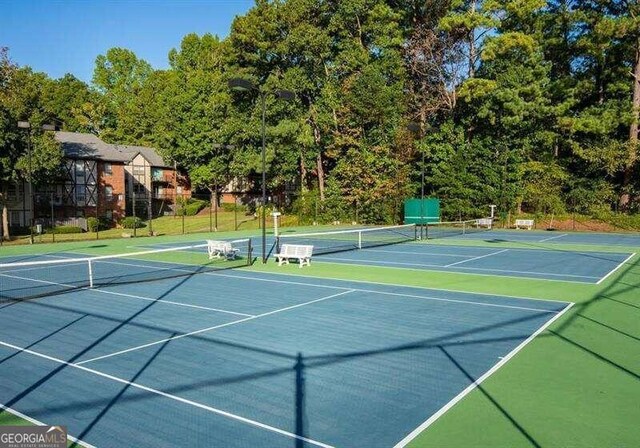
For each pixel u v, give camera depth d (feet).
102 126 250.57
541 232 124.67
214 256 77.87
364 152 147.23
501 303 42.04
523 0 133.28
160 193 214.48
